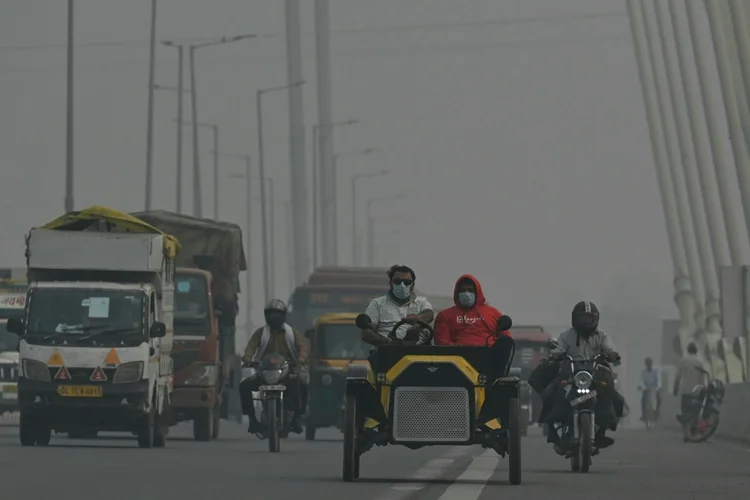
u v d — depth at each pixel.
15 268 81.06
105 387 48.25
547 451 48.53
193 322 59.09
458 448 48.44
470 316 31.70
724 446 57.97
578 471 36.94
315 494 27.75
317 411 65.69
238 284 68.44
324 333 66.81
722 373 92.50
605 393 36.66
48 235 50.16
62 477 32.06
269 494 27.72
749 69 77.31
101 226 53.12
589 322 36.59
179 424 85.81
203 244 66.38
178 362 58.66
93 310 49.09
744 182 82.62
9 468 35.25
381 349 30.89
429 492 28.45
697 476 35.84
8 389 75.75
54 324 48.88
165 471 34.69
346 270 98.31
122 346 48.62
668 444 59.59
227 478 32.31
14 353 76.19
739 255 91.56
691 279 112.69
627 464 41.44
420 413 30.75
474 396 30.72
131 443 52.91
